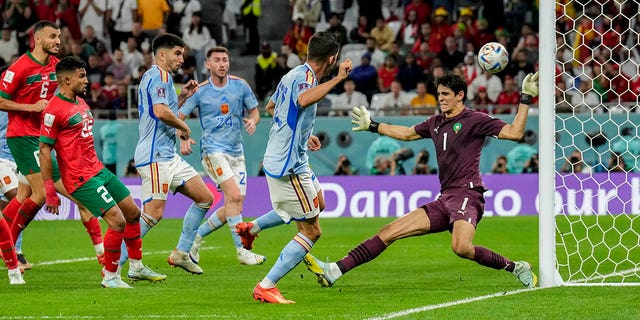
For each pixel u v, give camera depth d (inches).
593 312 533.6
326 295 624.4
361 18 1612.9
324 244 1000.9
